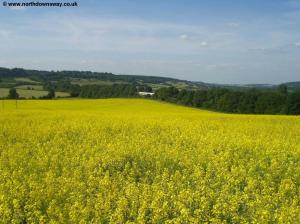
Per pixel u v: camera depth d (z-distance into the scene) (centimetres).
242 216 957
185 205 1025
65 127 2483
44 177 1350
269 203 1041
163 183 1221
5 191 1130
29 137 2144
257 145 1902
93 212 976
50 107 6119
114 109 5969
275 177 1391
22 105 6312
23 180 1250
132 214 964
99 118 3197
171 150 1719
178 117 3522
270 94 7456
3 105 6244
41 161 1519
